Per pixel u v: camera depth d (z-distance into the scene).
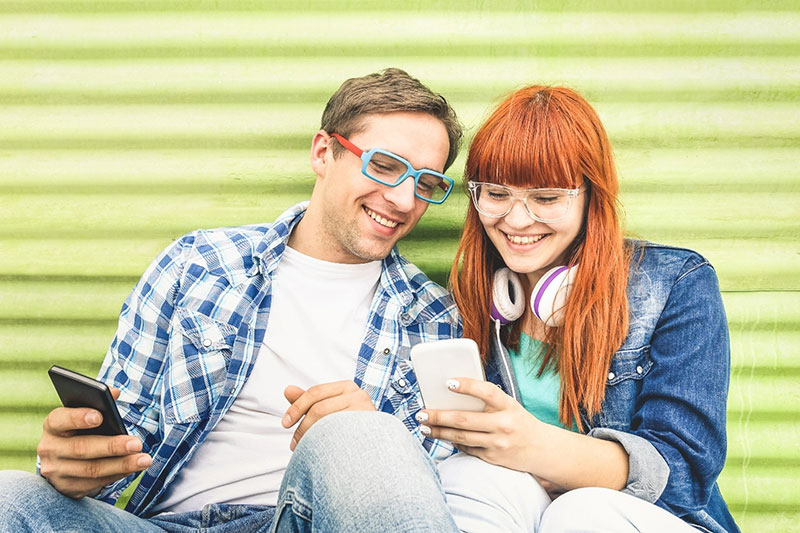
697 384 1.58
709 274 1.67
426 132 1.74
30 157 2.20
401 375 1.83
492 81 2.14
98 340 2.22
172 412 1.72
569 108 1.66
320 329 1.81
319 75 2.15
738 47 2.11
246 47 2.14
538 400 1.75
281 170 2.18
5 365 2.23
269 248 1.83
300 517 1.17
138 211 2.20
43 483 1.36
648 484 1.48
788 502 2.16
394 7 2.13
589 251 1.67
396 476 1.07
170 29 2.15
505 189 1.65
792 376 2.16
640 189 2.16
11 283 2.22
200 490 1.71
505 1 2.12
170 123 2.17
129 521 1.51
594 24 2.12
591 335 1.66
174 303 1.80
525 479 1.46
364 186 1.73
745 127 2.12
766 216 2.14
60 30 2.16
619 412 1.68
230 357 1.76
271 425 1.76
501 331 1.81
